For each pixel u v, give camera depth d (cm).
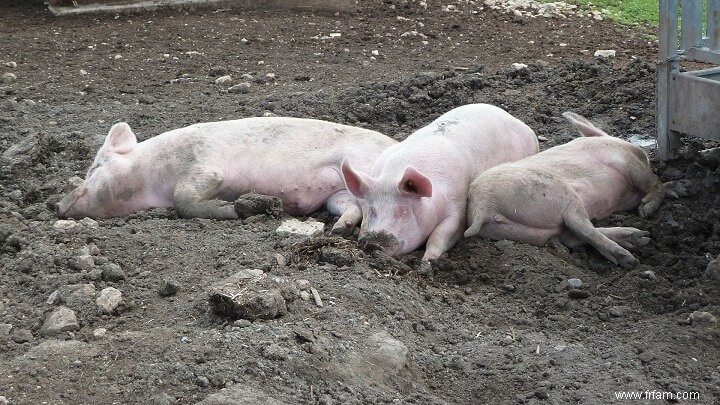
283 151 845
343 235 808
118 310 740
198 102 1015
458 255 793
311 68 1111
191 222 821
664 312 756
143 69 1112
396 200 788
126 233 805
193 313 732
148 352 704
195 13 1357
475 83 1011
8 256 789
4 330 728
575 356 714
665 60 877
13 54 1157
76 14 1332
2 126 950
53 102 1024
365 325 724
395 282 761
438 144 810
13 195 855
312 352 700
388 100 995
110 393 685
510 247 790
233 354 698
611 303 759
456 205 803
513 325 743
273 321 719
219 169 838
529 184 793
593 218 821
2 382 689
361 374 698
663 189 830
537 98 992
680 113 875
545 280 770
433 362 714
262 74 1091
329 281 750
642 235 796
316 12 1369
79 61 1135
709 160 865
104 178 838
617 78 999
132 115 974
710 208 824
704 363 716
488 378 707
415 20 1320
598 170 822
